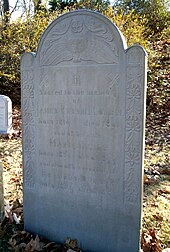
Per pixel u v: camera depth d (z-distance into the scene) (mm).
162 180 4660
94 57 2734
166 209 3688
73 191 2990
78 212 2988
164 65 10688
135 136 2637
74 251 2777
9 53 11211
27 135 3168
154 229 3199
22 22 11727
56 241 3123
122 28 9875
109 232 2861
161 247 2881
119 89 2660
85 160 2895
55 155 3041
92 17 2699
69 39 2826
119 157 2730
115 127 2719
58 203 3082
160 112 9195
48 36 2926
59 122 2982
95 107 2789
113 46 2639
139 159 2637
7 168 5164
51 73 2961
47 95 3014
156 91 9422
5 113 7711
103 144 2791
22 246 2922
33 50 11273
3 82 11398
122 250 2820
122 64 2619
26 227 3262
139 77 2561
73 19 2789
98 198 2873
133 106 2617
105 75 2705
